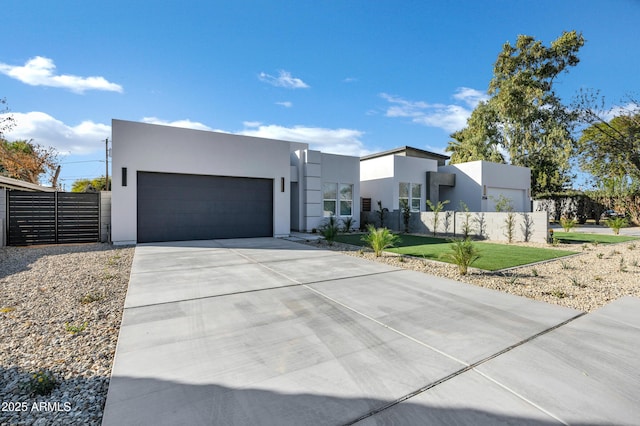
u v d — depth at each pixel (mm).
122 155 10016
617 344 2965
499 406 2029
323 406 2020
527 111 25953
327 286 5090
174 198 10945
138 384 2262
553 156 24688
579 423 1868
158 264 6848
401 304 4180
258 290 4820
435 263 7184
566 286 5172
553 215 23594
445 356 2719
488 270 6379
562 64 26297
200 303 4168
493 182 20188
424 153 23688
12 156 20969
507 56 27438
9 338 3121
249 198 12367
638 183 18344
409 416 1930
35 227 9914
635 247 9953
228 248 9438
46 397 2182
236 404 2035
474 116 29594
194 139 11125
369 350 2830
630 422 1877
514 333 3223
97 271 6160
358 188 16859
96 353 2844
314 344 2951
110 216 10789
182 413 1938
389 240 8305
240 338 3076
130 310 3881
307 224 14664
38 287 4973
